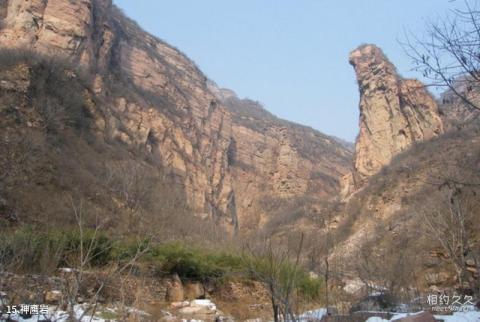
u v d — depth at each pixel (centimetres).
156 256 1644
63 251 1283
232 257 1838
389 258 1947
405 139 6194
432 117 5347
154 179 4103
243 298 1798
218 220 7406
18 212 2233
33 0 4947
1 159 2569
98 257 1361
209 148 8112
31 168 2719
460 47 649
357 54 7188
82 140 3878
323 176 10756
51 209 2419
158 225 2633
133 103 5947
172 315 1303
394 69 6806
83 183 3061
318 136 12206
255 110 12838
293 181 9981
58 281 1093
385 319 1043
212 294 1767
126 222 2658
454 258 1478
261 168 10006
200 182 6975
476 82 646
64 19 5103
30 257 1117
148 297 1461
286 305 901
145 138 5775
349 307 1362
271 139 10544
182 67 9288
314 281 1648
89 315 1006
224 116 9425
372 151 6519
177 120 7388
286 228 5966
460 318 1023
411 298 1541
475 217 1645
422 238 2219
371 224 4853
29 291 1018
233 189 8756
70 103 3994
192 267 1736
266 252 1341
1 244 1011
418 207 2380
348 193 6881
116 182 3309
